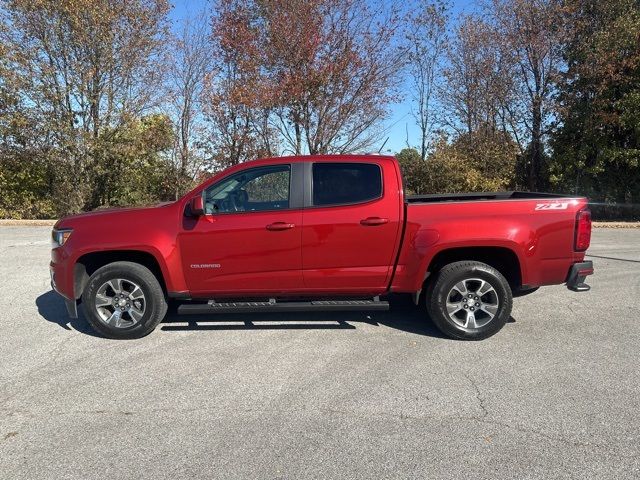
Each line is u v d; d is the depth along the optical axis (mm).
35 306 6324
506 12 15695
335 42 14031
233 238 4949
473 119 17031
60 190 16828
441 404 3676
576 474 2832
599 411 3539
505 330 5332
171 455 3055
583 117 15453
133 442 3199
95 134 16266
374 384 4020
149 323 5059
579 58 15070
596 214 17047
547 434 3252
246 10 15219
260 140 16156
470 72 16703
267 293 5129
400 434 3273
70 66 15633
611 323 5555
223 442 3195
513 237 4852
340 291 5141
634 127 15102
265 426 3389
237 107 15523
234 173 5090
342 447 3129
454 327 4992
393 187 5012
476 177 15633
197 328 5449
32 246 11047
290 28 13664
